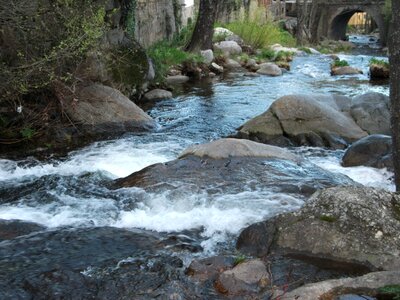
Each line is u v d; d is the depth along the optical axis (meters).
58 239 5.08
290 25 37.56
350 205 4.61
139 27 16.70
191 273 4.33
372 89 14.31
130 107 10.23
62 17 8.66
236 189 6.18
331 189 4.85
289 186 6.26
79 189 6.61
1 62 8.21
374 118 9.32
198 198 5.96
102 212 5.84
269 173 6.69
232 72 18.17
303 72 18.52
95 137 9.39
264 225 4.82
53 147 8.77
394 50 4.97
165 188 6.22
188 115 11.30
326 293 3.63
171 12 20.36
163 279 4.27
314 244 4.48
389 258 4.20
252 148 7.33
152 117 11.09
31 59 8.38
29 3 8.23
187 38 20.80
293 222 4.69
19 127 8.93
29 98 9.30
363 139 8.03
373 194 4.75
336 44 36.69
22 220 5.51
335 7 40.19
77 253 4.78
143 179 6.55
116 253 4.78
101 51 10.80
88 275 4.37
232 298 3.91
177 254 4.76
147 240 5.06
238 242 4.91
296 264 4.37
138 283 4.23
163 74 15.32
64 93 9.56
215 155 7.12
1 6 7.84
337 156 8.37
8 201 6.25
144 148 8.81
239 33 24.59
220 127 10.29
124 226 5.50
